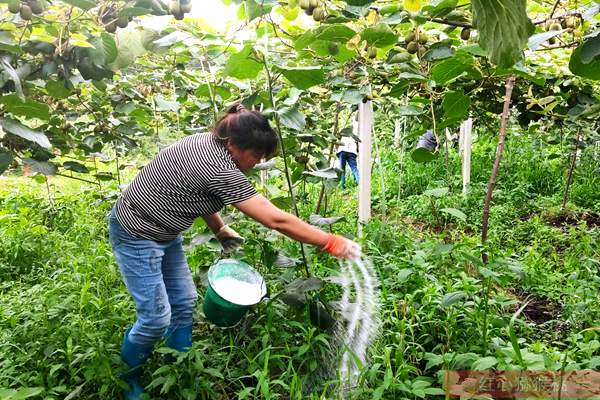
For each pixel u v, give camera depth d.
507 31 1.43
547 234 5.02
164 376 2.48
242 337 2.92
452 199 5.93
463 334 2.74
